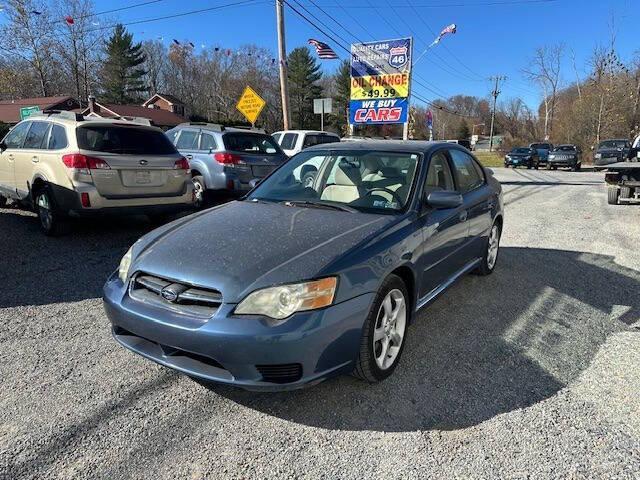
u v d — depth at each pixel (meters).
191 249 2.90
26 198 6.90
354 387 3.02
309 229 3.10
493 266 5.44
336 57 18.62
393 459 2.37
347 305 2.63
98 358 3.34
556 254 6.43
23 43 45.06
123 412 2.72
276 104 68.56
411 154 3.96
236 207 3.75
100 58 53.19
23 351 3.41
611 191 11.48
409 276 3.31
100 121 6.27
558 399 2.91
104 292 3.03
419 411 2.77
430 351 3.52
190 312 2.59
